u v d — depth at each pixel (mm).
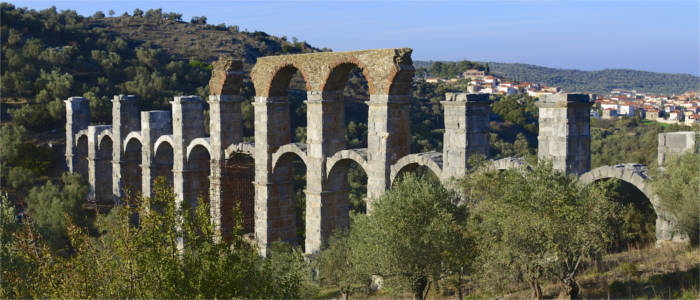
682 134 27750
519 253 23422
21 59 103188
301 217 64125
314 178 41500
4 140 78500
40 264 21000
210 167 50938
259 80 45312
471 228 25281
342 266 31016
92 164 71000
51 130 89062
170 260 19031
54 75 100375
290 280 22234
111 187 71812
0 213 41281
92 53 117062
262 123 45281
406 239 25422
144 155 59625
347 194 42406
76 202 63156
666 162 27969
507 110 106938
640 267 27297
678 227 27328
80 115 75625
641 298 23484
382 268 26078
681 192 26562
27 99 96312
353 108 107750
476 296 28297
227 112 49469
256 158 46031
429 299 30078
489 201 24812
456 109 32625
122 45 130125
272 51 172375
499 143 87750
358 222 27844
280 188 45875
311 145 41562
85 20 161750
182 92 108875
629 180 28344
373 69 36938
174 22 180750
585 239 23203
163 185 20719
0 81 95625
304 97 110438
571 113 28703
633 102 143625
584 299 24375
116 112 65375
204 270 19172
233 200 50094
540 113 29703
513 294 27141
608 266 28547
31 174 74312
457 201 27625
